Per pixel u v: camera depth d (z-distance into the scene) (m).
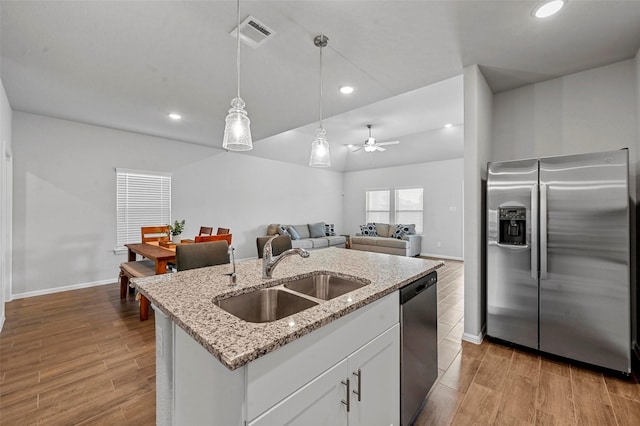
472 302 2.62
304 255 1.57
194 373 1.03
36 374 2.08
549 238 2.27
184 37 2.15
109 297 3.82
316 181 8.29
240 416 0.80
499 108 3.10
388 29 2.04
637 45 2.22
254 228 6.66
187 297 1.28
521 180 2.39
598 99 2.56
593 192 2.09
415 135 6.69
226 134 1.71
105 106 3.58
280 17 1.91
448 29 2.04
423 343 1.72
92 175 4.38
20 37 2.13
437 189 7.20
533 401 1.80
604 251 2.06
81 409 1.73
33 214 3.90
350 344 1.16
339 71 2.68
